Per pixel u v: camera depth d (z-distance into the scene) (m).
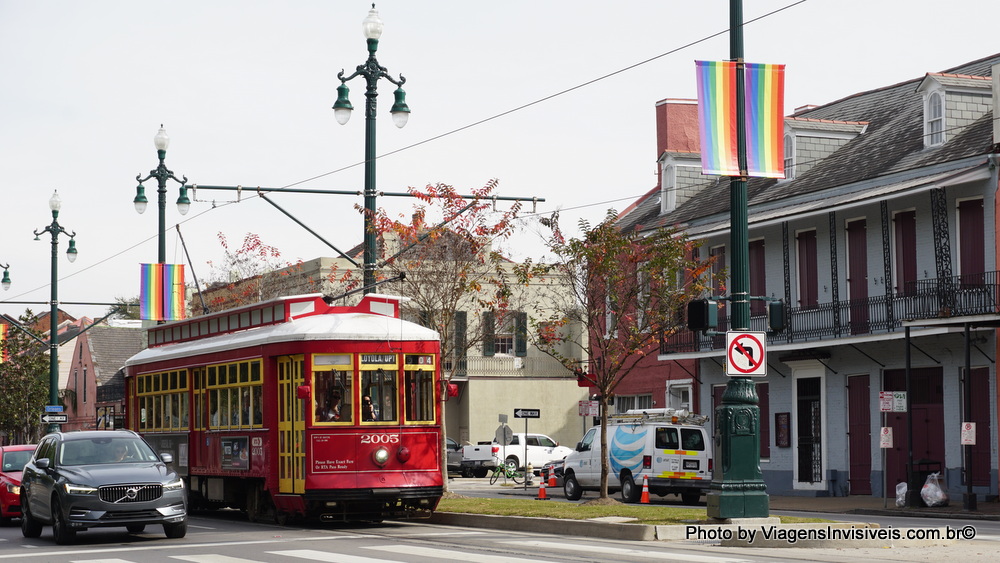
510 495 61.59
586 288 45.56
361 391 36.91
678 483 53.59
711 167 31.12
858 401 56.88
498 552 27.61
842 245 57.75
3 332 83.69
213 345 42.91
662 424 53.94
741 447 31.55
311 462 36.22
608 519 34.03
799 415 60.53
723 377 66.12
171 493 33.56
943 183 49.31
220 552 29.05
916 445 53.44
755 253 63.97
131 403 51.50
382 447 36.84
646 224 74.62
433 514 39.41
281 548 29.69
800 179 62.88
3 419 110.31
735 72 31.41
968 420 45.59
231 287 79.81
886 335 52.69
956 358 51.31
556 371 96.94
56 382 78.56
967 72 61.03
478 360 95.12
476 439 94.44
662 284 44.66
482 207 49.34
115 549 30.97
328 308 39.44
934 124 55.09
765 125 31.55
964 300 49.75
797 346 58.25
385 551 28.30
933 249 52.66
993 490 49.16
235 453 40.75
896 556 27.44
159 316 61.69
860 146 61.88
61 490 33.25
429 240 48.81
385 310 40.16
